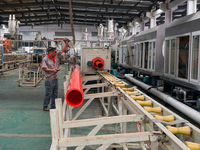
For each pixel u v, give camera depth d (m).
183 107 4.36
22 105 5.35
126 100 2.84
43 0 11.61
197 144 1.43
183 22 4.91
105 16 15.77
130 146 2.89
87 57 6.23
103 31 11.95
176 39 5.30
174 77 5.37
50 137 3.31
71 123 1.83
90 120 1.86
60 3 11.86
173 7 7.70
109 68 6.30
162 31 6.68
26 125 3.86
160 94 5.79
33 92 7.06
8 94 6.68
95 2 12.01
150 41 7.27
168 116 1.90
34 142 3.12
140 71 8.43
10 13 13.58
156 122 1.70
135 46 9.45
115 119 1.91
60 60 20.05
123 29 17.02
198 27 4.23
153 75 6.80
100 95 3.12
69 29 26.47
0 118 4.27
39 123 3.98
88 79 4.91
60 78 10.84
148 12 10.50
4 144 3.03
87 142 1.51
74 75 2.84
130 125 3.91
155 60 6.76
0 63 10.84
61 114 1.80
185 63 5.15
